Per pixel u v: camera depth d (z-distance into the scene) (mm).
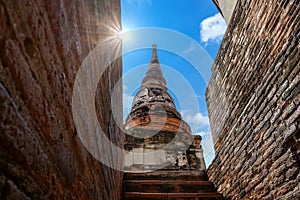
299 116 2240
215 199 3891
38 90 846
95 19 1917
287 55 2463
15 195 681
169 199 3779
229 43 4188
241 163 3451
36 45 835
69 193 1155
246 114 3412
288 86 2430
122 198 3777
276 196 2559
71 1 1237
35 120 821
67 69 1166
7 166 647
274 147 2650
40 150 846
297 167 2281
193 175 4988
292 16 2410
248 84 3412
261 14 3082
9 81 666
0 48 631
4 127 632
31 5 798
